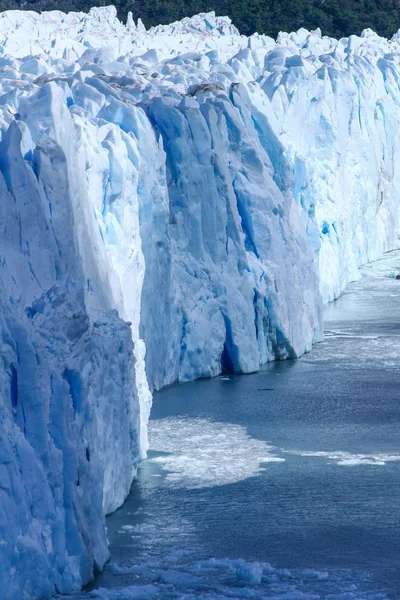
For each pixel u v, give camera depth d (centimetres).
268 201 11388
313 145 15275
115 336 6812
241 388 10256
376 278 16912
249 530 6719
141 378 7994
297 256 11894
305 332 11862
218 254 10844
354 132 17162
